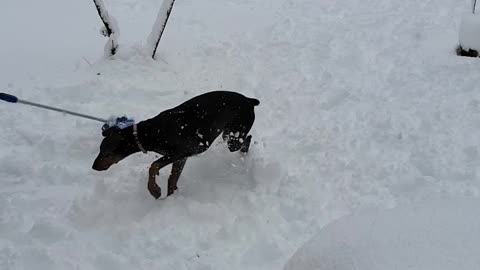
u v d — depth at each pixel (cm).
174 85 436
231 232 289
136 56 465
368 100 419
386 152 356
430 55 482
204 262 273
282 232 294
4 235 290
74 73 441
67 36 517
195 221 303
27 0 596
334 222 211
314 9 604
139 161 354
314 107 413
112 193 323
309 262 197
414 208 203
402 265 176
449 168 333
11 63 457
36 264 272
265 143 368
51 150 359
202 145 329
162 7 454
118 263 272
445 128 374
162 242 282
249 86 441
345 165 343
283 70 465
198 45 503
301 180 330
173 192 326
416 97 417
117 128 319
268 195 321
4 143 364
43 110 395
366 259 185
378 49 500
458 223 189
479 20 473
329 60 482
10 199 315
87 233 294
